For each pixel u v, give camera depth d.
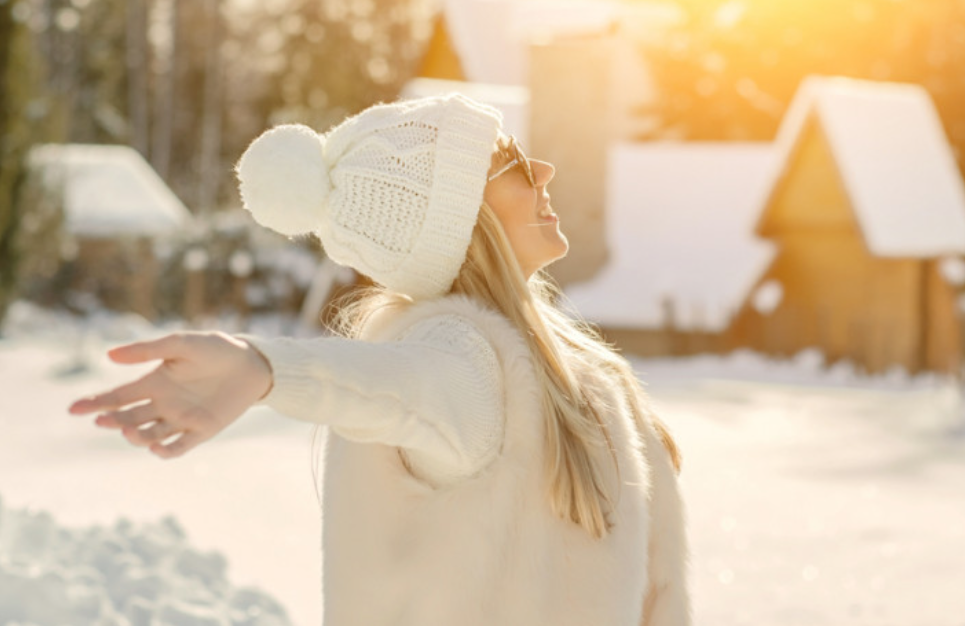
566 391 2.00
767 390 18.84
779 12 37.31
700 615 6.47
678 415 15.37
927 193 24.09
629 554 2.00
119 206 32.72
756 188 25.89
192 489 9.08
